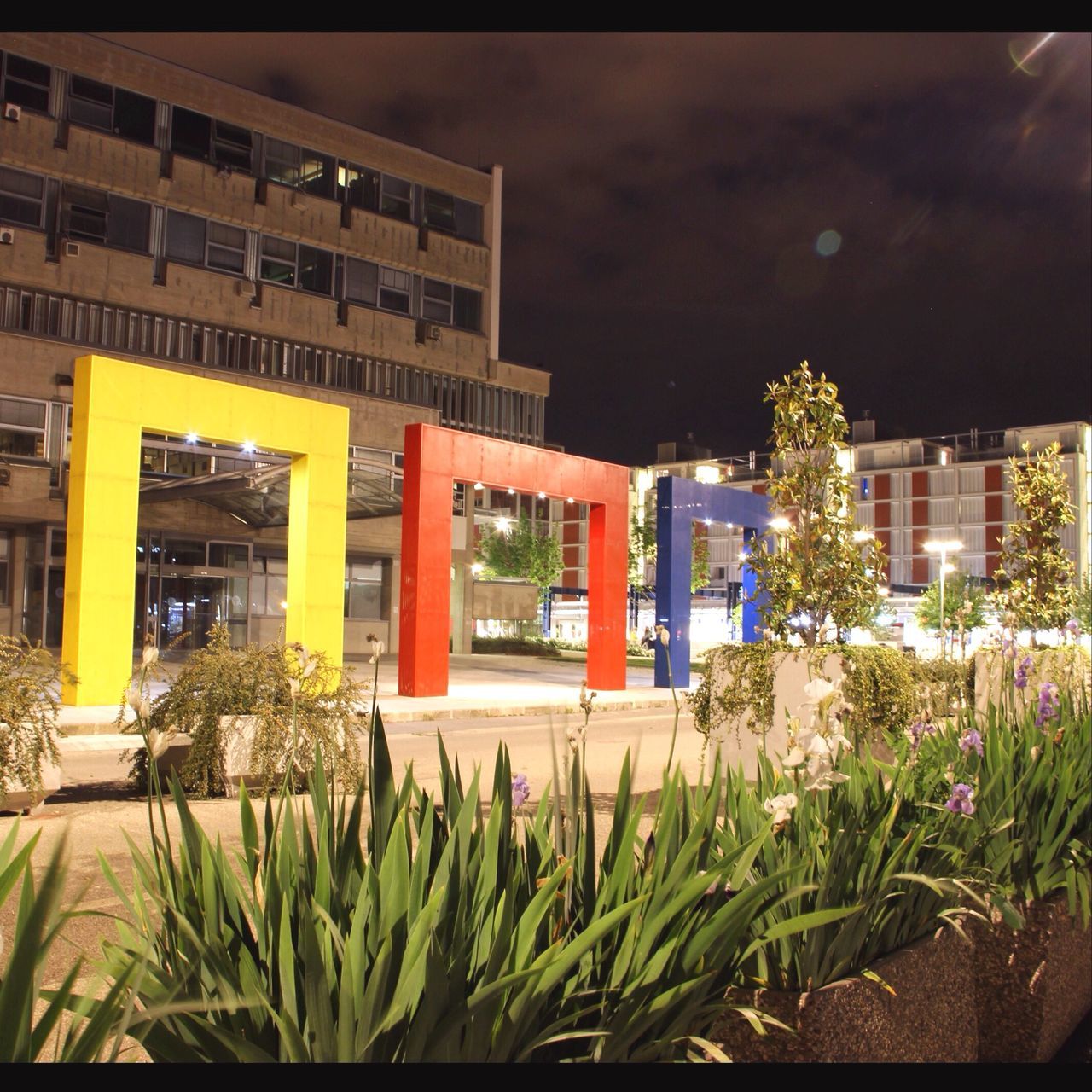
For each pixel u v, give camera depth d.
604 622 25.05
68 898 5.61
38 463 33.34
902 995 3.07
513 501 58.44
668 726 17.75
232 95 40.78
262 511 34.38
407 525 21.53
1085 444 81.81
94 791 9.62
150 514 33.34
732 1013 2.61
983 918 3.43
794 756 2.89
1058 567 14.39
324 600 21.19
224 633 9.59
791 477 9.71
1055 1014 4.04
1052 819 4.25
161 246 38.66
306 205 42.09
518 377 48.75
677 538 26.48
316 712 9.11
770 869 2.99
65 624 18.00
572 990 2.12
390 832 2.41
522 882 2.32
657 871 2.42
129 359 36.19
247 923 2.20
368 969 1.94
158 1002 1.86
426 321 45.75
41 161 35.75
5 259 34.56
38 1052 1.43
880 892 2.99
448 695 21.95
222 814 8.12
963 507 84.25
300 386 40.84
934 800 4.04
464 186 47.78
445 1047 1.79
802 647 9.20
